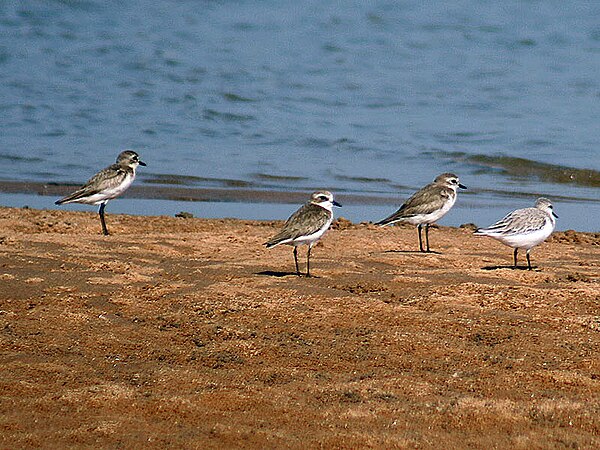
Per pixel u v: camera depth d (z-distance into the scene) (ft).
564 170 90.58
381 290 47.09
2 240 56.03
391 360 37.50
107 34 148.25
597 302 44.80
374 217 73.92
